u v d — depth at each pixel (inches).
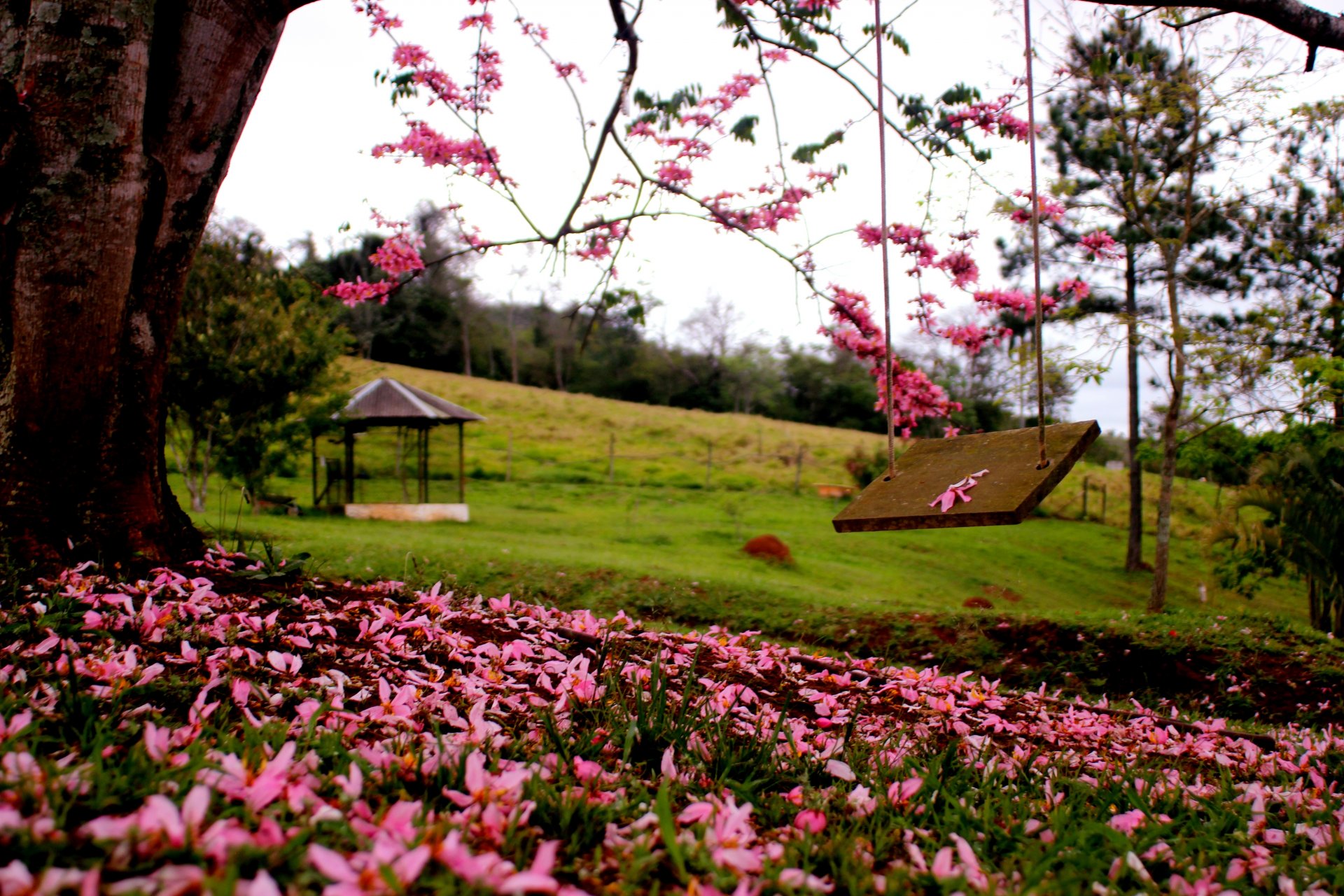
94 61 173.8
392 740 98.2
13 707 91.4
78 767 75.6
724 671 174.6
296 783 76.6
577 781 88.8
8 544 172.2
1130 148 629.9
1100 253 513.7
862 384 2571.4
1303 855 95.0
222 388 690.2
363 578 361.4
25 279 176.9
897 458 150.3
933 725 155.6
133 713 96.5
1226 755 172.4
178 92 188.7
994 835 86.4
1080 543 1022.4
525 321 2952.8
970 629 429.4
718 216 255.3
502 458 1439.5
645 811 83.3
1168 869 85.6
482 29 281.3
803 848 77.5
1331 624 502.9
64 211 175.5
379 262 294.8
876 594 732.7
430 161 286.0
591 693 128.6
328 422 864.9
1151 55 556.1
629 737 96.4
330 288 298.4
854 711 135.1
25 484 179.0
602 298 258.8
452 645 152.6
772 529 984.3
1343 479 495.2
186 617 148.3
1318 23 141.6
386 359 2464.3
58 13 171.9
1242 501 488.7
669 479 1336.1
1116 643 401.4
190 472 711.1
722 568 737.6
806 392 2677.2
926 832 88.0
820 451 1585.9
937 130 245.6
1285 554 479.8
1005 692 236.1
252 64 197.8
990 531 1048.8
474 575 462.3
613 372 2618.1
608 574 498.0
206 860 60.4
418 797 81.9
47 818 65.0
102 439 185.9
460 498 964.0
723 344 2674.7
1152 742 181.9
